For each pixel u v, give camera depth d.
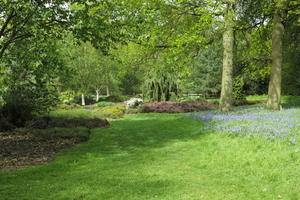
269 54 16.36
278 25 12.98
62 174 5.66
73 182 5.03
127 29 7.88
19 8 6.38
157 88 24.39
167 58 12.96
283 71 17.36
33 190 4.56
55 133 10.46
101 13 7.97
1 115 11.63
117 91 54.91
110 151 8.10
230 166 5.85
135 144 9.20
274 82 13.04
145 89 24.95
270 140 7.02
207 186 4.74
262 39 15.91
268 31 15.61
